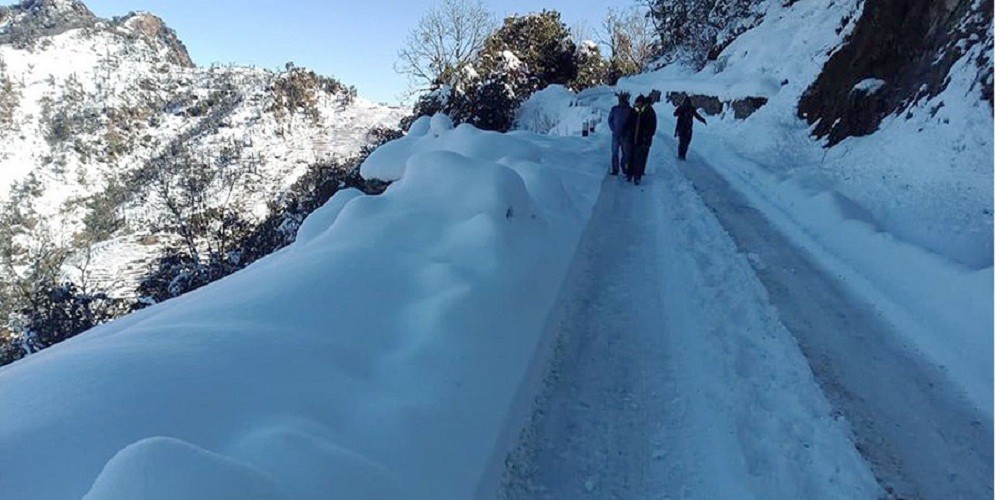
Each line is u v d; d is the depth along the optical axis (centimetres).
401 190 559
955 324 399
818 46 1458
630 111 996
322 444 208
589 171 1012
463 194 520
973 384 349
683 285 516
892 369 373
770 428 308
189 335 269
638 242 661
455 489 233
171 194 2845
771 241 643
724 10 2450
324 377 256
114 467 157
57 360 245
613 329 439
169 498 153
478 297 358
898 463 285
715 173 1073
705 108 1947
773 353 388
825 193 709
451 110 2920
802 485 268
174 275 2320
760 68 1719
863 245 568
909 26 968
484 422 278
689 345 406
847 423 313
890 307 460
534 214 550
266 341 271
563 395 354
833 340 411
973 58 757
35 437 188
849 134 1002
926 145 750
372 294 350
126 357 238
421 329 315
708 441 303
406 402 254
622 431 318
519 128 3073
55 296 2059
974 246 500
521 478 282
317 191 2214
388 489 205
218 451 196
